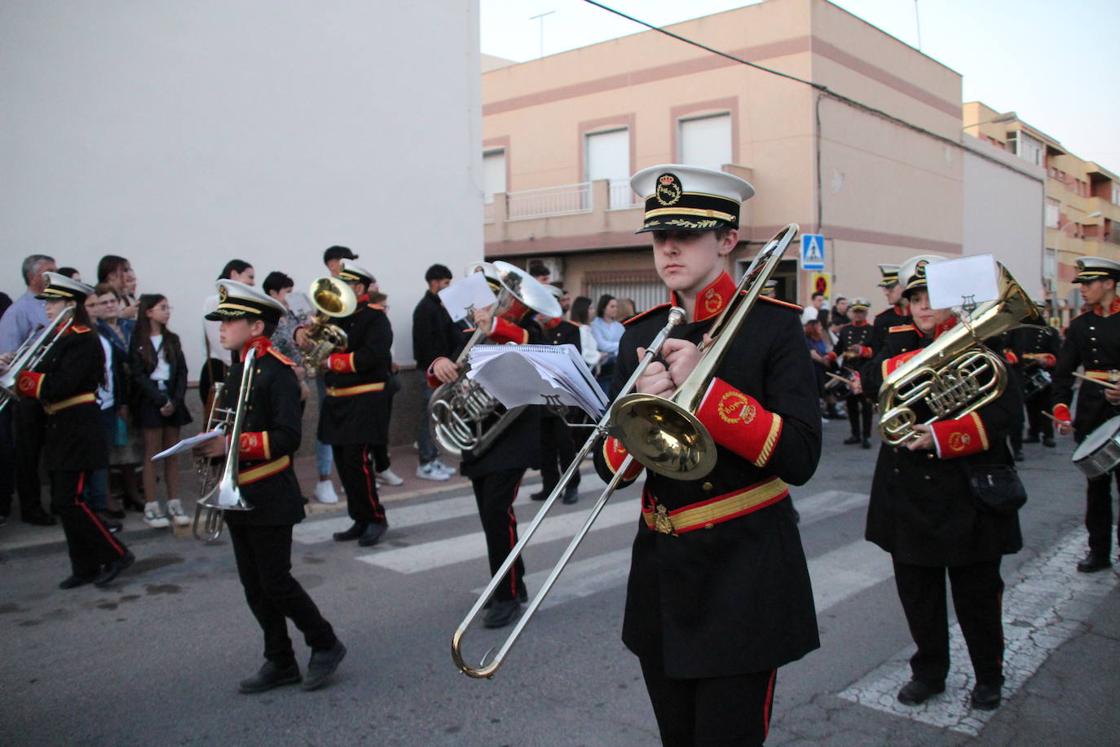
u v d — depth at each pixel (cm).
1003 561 614
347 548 659
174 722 381
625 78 1997
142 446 720
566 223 1998
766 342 233
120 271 755
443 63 1118
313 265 998
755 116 1838
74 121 809
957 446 354
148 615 514
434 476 908
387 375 660
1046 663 437
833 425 1385
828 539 675
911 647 458
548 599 537
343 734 370
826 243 1830
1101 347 591
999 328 344
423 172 1102
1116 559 612
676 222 230
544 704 396
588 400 268
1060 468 994
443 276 918
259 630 491
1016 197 2819
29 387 533
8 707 396
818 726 372
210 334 775
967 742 358
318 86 993
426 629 490
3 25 761
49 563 618
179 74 879
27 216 783
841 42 1861
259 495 388
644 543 249
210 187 908
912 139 2158
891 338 408
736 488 233
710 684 226
